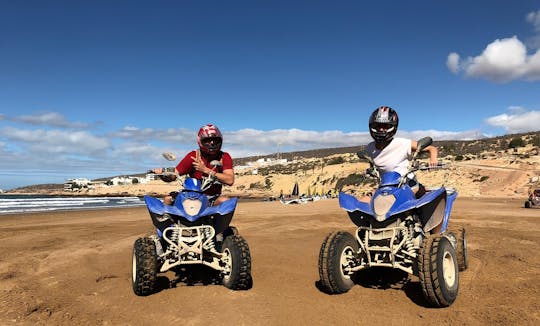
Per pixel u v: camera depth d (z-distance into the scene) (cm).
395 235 484
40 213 2600
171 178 622
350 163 11756
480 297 488
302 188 11181
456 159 8700
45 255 823
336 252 501
